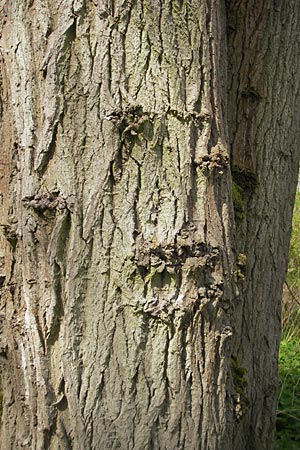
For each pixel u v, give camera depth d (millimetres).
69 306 1942
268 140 2908
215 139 2068
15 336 2043
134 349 1941
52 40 1924
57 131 1936
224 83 2234
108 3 1911
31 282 1991
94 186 1924
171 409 1973
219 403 2072
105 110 1910
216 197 2057
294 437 3473
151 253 1924
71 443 1955
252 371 2955
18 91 1995
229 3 2844
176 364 1966
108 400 1943
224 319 2076
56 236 1939
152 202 1944
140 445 1951
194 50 2008
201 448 2016
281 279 3119
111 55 1917
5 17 2061
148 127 1934
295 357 4750
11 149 2031
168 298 1942
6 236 2057
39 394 1973
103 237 1933
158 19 1940
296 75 3029
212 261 2010
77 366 1941
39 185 1954
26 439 2031
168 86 1959
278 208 3014
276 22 2885
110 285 1938
